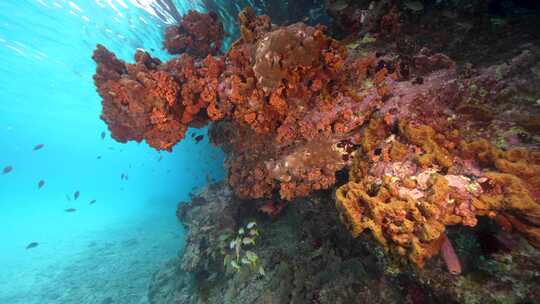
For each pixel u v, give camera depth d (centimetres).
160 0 1122
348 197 312
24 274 1389
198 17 662
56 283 1239
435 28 510
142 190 6297
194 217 985
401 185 301
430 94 374
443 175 294
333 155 438
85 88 2634
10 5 1170
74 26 1342
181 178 4953
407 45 488
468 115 337
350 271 451
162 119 467
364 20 597
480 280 263
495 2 530
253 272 630
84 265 1390
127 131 546
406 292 355
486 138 311
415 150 329
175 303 807
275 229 720
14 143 8144
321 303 443
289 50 386
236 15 1109
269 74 389
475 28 470
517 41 401
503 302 241
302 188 475
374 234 287
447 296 281
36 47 1598
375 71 450
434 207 249
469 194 266
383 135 387
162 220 2175
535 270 239
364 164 364
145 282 1112
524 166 249
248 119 446
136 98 444
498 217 257
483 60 392
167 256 1327
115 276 1215
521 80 322
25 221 3128
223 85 460
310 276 510
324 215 559
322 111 443
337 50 425
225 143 649
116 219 2605
